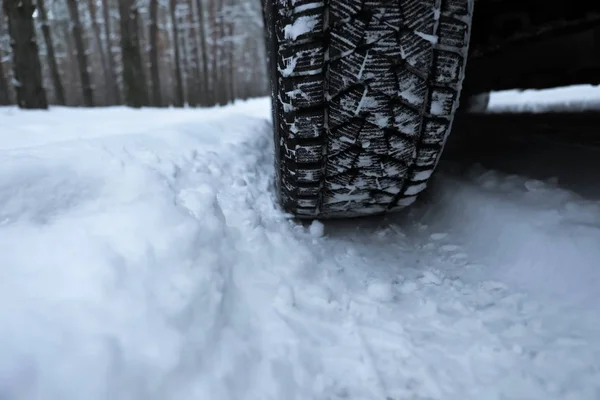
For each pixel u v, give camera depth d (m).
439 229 1.56
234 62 22.58
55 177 1.06
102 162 1.19
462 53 0.99
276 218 1.46
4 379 0.59
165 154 1.52
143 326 0.76
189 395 0.72
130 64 8.25
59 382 0.62
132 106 8.33
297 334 0.96
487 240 1.35
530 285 1.12
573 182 1.43
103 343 0.69
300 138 1.07
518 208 1.34
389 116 1.03
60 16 14.46
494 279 1.19
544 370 0.86
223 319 0.90
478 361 0.91
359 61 0.96
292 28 0.95
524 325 0.98
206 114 4.51
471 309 1.08
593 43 2.17
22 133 2.09
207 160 1.64
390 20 0.94
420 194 1.75
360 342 0.98
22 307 0.70
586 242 1.08
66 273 0.80
